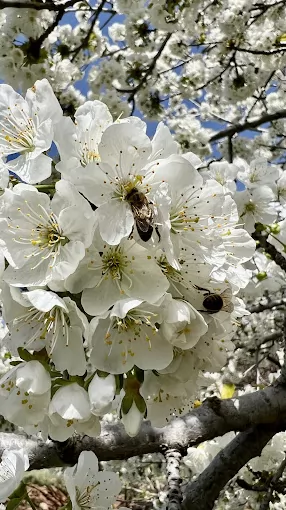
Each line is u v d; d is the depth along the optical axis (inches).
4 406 6.3
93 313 5.9
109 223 5.9
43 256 6.0
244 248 6.9
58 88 20.0
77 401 6.1
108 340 6.0
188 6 20.9
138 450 9.0
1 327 19.6
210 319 6.2
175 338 5.9
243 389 20.9
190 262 6.1
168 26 21.3
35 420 6.2
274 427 9.9
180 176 6.1
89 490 8.2
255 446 9.9
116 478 8.3
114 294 6.0
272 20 23.5
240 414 9.8
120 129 5.9
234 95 25.4
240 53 25.8
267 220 13.2
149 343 6.1
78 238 6.0
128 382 6.5
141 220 5.8
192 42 26.6
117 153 6.0
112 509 8.3
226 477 9.8
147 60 24.9
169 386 6.6
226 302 6.2
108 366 6.1
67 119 6.6
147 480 26.4
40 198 6.2
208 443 16.7
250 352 22.6
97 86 23.9
